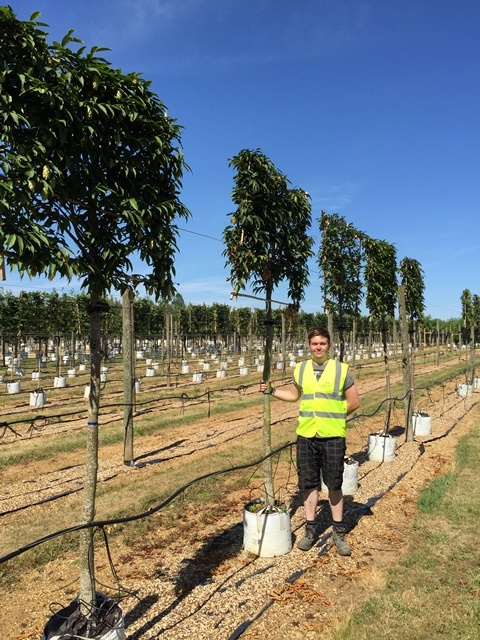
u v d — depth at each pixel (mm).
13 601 4230
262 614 3848
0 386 21375
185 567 4699
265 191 4867
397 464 8367
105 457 9703
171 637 3543
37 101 2732
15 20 2592
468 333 36844
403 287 10445
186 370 28953
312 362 4984
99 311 3293
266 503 5043
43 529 5949
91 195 2953
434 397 17641
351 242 9312
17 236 2508
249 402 17234
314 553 4918
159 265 3664
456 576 4449
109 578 4512
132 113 3053
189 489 7355
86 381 23328
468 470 7938
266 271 5145
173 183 3586
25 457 9555
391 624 3688
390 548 5078
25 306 26734
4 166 2582
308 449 4918
